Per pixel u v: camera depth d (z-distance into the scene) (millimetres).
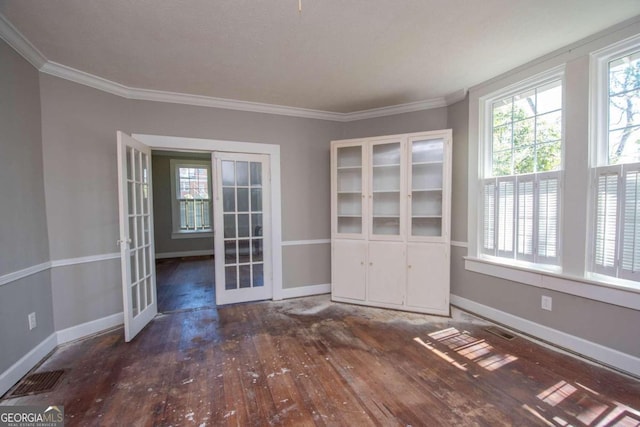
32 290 2256
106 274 2867
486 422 1649
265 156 3725
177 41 2191
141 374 2133
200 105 3354
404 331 2822
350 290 3600
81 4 1763
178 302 3721
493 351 2418
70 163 2633
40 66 2426
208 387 1983
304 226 3918
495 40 2248
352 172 3713
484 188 3107
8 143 2055
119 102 2977
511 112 2871
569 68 2320
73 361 2307
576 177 2299
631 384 1950
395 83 3031
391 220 3549
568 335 2383
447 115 3502
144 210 3088
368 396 1884
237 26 2018
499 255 2969
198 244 7086
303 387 1980
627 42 2029
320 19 1954
